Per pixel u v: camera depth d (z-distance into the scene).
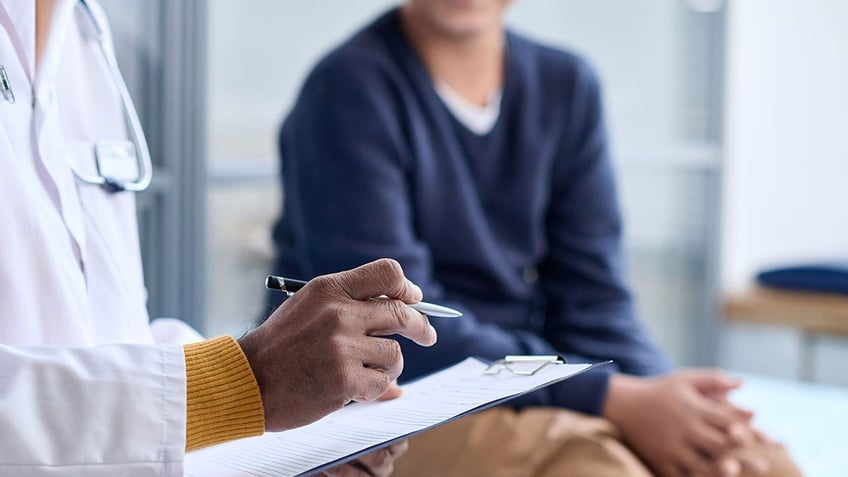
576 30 2.62
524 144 1.46
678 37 2.97
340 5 2.02
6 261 0.70
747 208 3.20
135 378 0.64
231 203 1.78
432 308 0.72
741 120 3.12
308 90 1.39
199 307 1.69
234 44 1.78
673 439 1.21
